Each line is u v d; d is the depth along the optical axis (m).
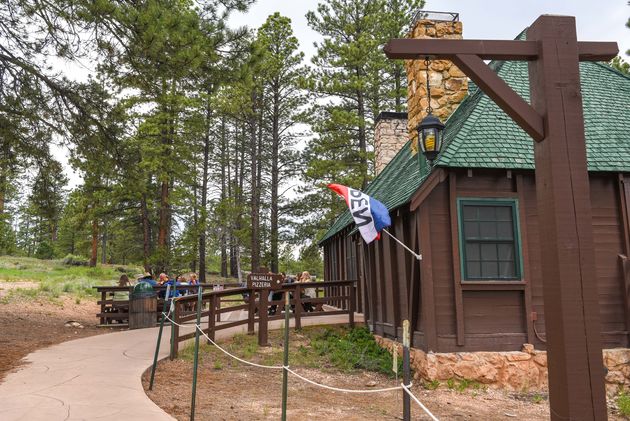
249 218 36.66
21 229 80.81
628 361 10.20
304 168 36.62
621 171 10.65
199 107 32.34
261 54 13.38
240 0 13.29
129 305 15.22
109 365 9.25
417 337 10.66
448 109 13.24
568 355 4.83
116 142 15.09
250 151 37.66
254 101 35.28
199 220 33.03
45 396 7.06
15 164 14.88
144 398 7.07
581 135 5.15
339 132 31.17
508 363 10.00
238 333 13.50
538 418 8.41
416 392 9.64
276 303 14.31
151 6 11.88
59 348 11.09
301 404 8.09
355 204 10.66
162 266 30.61
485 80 5.30
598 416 4.77
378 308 13.83
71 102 14.41
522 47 5.38
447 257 10.35
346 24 31.80
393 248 12.12
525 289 10.25
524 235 10.43
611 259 10.67
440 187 10.52
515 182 10.61
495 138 10.85
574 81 5.24
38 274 32.56
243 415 7.05
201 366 10.09
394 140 19.48
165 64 12.62
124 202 33.84
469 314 10.22
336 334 14.05
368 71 31.48
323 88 30.75
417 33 13.45
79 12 11.77
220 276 44.59
